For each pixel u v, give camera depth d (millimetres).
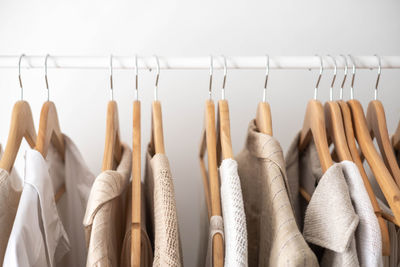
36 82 1263
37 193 692
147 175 840
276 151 721
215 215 701
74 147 882
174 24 1263
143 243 745
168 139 1298
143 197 860
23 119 762
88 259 641
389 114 1340
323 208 681
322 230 678
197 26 1268
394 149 916
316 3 1281
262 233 759
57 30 1246
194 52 1273
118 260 825
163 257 627
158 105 793
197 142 1302
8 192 713
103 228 654
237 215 649
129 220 765
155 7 1256
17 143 739
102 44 1259
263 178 749
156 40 1266
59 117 1276
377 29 1303
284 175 715
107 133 756
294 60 809
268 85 1300
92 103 1278
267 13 1275
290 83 1305
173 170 1308
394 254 806
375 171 723
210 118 763
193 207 1320
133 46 1263
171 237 636
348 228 635
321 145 738
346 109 791
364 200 677
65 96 1271
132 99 1279
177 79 1276
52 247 741
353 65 809
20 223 646
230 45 1277
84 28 1252
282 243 636
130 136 1293
